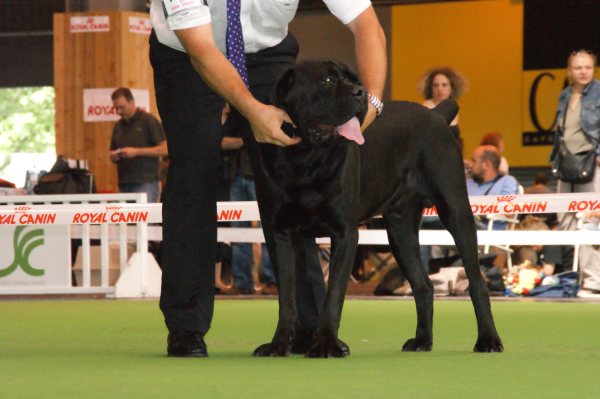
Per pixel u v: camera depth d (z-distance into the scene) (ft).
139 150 55.98
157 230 52.60
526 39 82.94
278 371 17.99
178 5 19.58
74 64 70.79
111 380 16.92
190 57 19.95
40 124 117.39
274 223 20.42
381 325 31.07
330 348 20.21
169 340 21.35
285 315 20.70
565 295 45.70
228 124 49.44
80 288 48.96
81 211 44.88
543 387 16.10
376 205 22.21
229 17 20.74
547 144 82.53
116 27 70.13
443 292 45.62
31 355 21.76
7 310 39.81
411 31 85.92
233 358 20.44
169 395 15.17
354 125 19.26
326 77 18.98
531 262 51.72
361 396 15.06
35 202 49.73
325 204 19.97
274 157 19.80
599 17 80.84
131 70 70.64
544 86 82.48
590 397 15.07
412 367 18.67
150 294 49.08
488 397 15.02
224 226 52.75
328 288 20.40
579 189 46.78
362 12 21.50
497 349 22.16
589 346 23.84
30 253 49.52
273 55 21.68
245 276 50.42
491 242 46.14
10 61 95.50
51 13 93.56
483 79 84.17
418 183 23.07
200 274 21.43
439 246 48.14
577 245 47.75
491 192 49.32
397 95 86.48
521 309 37.81
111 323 32.83
